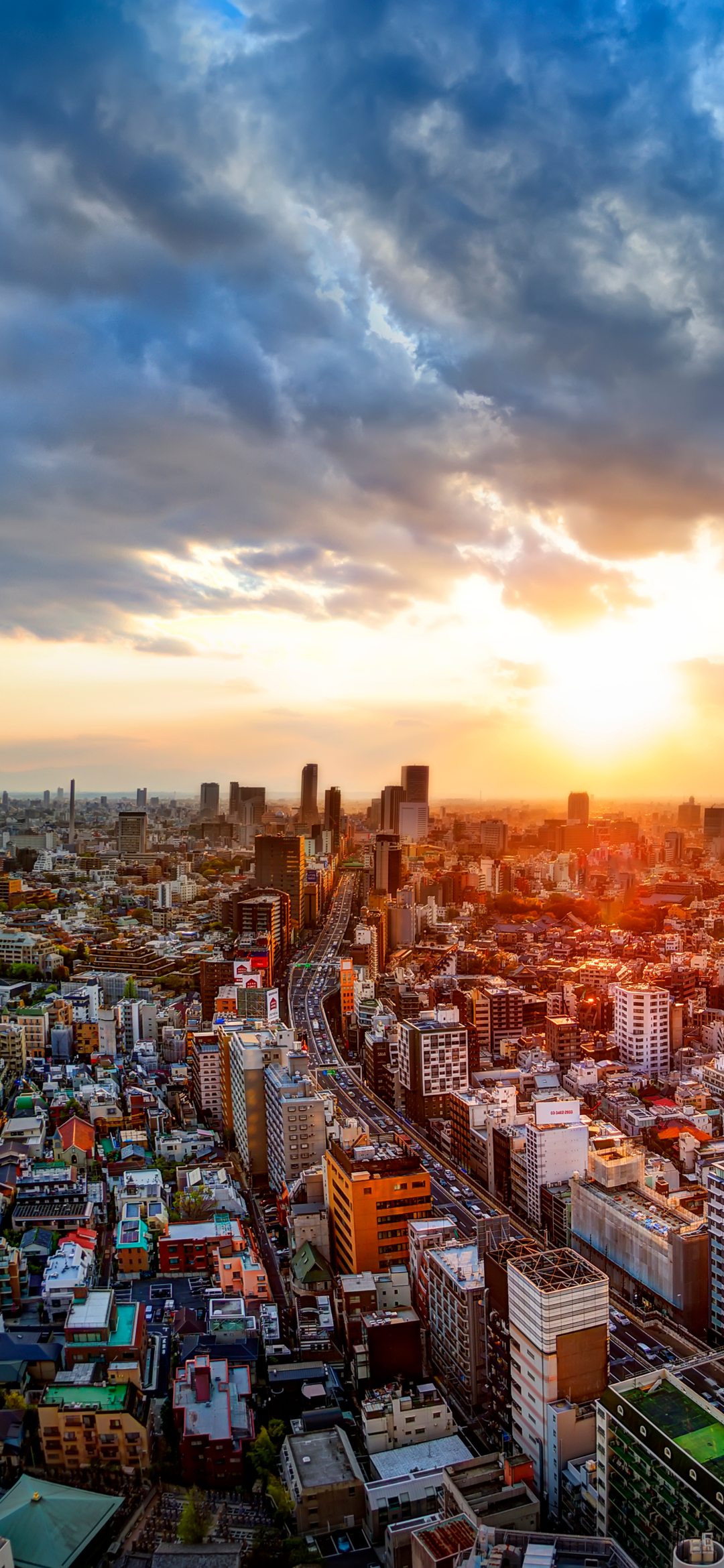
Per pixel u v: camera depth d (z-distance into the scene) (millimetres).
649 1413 195500
